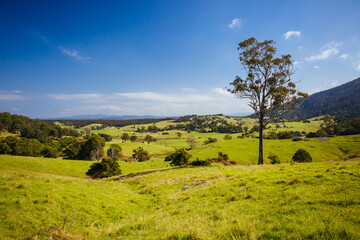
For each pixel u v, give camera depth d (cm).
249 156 7856
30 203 1042
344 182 948
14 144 8150
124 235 797
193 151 9269
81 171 5078
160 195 1775
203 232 606
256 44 3488
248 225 594
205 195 1333
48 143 11419
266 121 3469
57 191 1302
